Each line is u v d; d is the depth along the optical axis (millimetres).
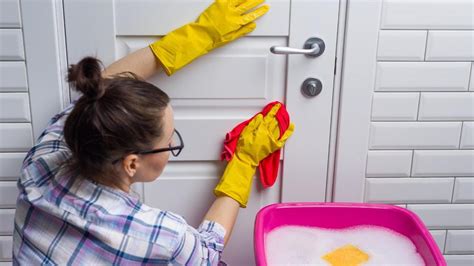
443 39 1291
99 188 916
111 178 913
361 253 1204
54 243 907
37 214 931
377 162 1400
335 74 1315
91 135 844
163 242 915
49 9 1228
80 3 1233
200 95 1319
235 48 1287
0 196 1362
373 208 1278
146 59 1211
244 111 1351
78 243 902
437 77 1324
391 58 1304
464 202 1452
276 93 1332
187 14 1246
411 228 1246
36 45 1251
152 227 918
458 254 1505
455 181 1428
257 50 1292
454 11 1269
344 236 1270
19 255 935
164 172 1393
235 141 1314
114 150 861
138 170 937
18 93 1286
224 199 1222
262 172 1356
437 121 1367
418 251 1206
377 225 1293
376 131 1368
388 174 1413
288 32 1271
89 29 1252
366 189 1428
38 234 921
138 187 1396
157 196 1410
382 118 1357
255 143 1272
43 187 941
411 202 1445
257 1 1229
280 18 1259
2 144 1321
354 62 1301
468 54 1305
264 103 1341
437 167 1411
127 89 862
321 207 1278
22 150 1333
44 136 1063
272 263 1166
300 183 1412
